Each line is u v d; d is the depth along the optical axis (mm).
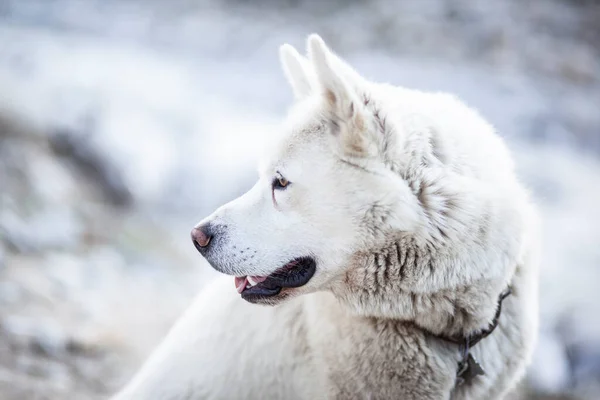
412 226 3293
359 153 3293
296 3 18688
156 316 7441
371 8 18078
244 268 3508
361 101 3295
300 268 3494
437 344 3520
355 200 3336
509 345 3574
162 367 3887
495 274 3350
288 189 3465
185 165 11219
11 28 15992
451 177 3342
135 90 12539
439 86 14133
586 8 18078
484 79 14703
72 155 10797
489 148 3533
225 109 12883
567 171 11250
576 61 15836
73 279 7719
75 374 5797
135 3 18406
